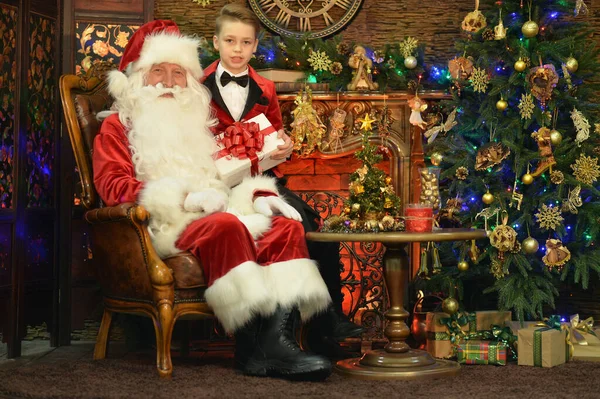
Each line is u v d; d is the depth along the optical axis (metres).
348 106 4.33
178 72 3.63
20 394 2.92
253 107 3.85
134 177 3.47
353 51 4.57
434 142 4.18
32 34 4.18
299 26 4.94
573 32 4.07
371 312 4.10
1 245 3.95
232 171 3.57
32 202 4.19
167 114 3.52
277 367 3.12
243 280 3.09
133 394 2.85
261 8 4.91
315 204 4.52
